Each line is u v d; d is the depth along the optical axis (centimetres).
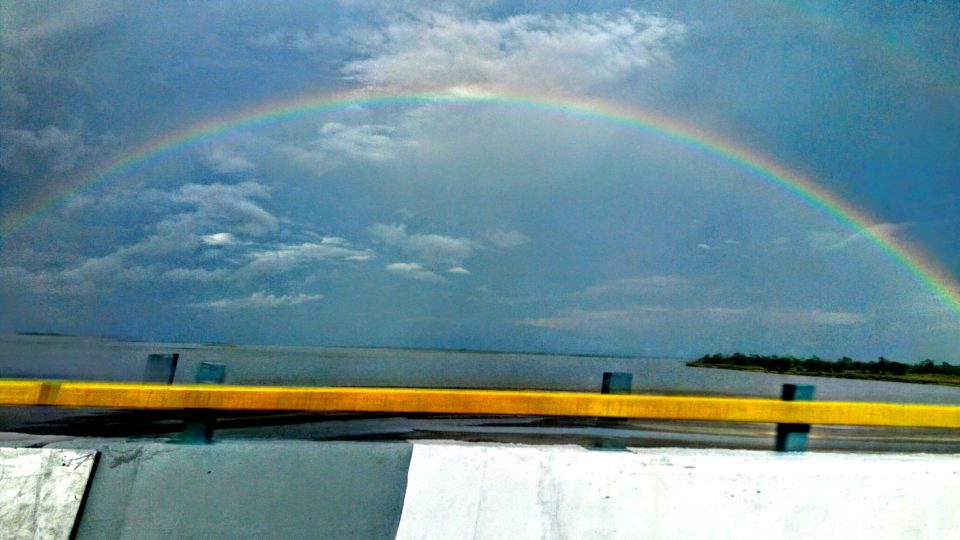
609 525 257
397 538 255
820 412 286
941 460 289
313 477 264
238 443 271
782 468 271
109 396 263
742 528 262
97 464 262
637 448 292
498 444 289
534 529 257
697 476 265
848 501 270
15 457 258
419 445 273
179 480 261
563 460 265
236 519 255
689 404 274
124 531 251
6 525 246
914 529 273
